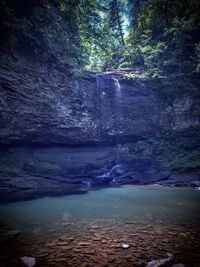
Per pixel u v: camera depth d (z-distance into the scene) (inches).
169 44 702.5
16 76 484.1
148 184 511.5
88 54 775.7
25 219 226.2
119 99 679.1
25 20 461.1
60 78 589.0
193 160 545.6
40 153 549.3
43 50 538.9
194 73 650.2
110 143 659.4
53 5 571.5
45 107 542.6
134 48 849.5
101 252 144.5
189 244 157.1
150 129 671.8
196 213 249.3
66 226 201.6
